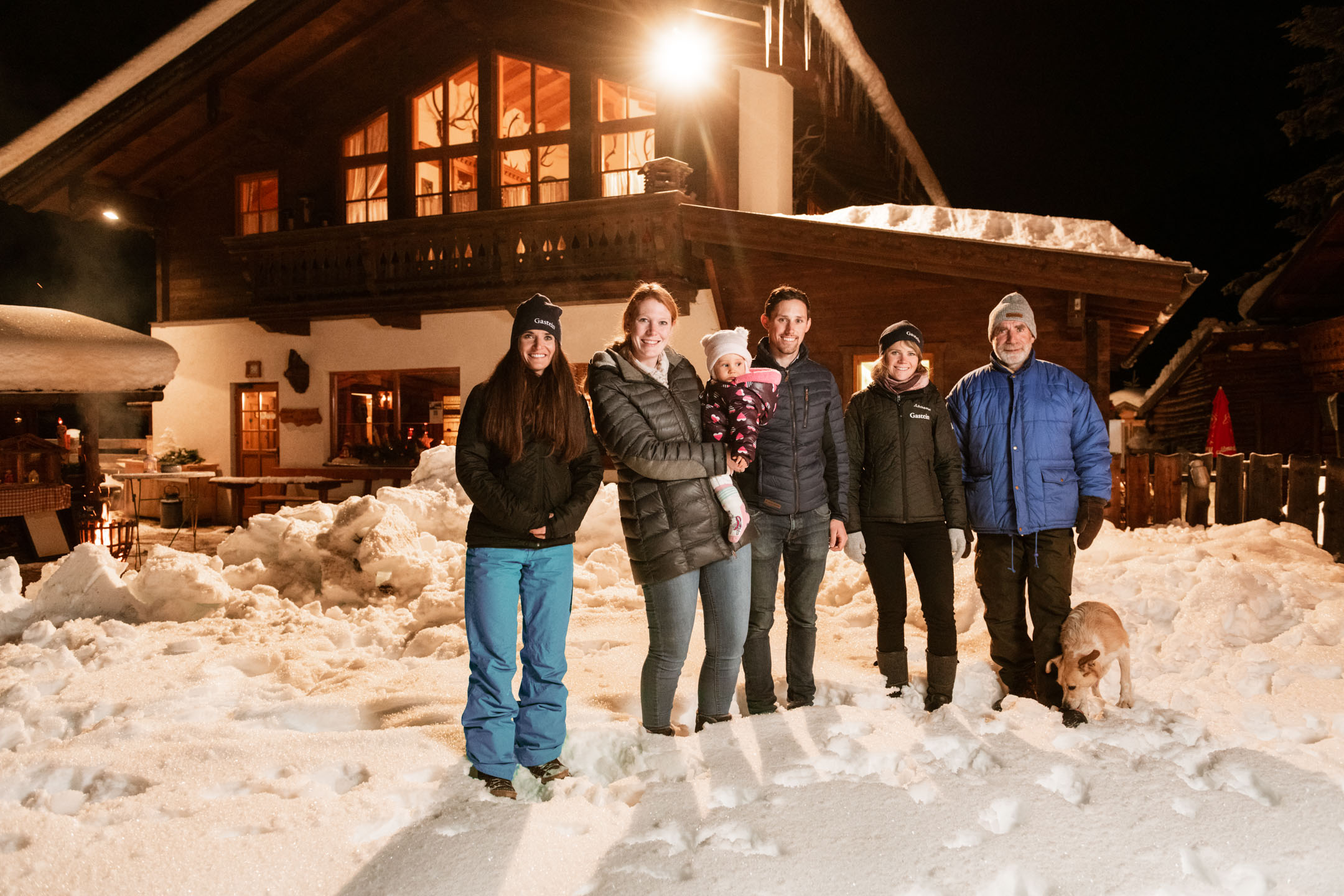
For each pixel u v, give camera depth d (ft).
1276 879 8.29
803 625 12.67
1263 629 15.96
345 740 11.22
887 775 10.32
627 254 40.81
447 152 49.11
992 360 13.51
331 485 49.75
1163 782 9.96
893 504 12.50
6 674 14.74
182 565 19.04
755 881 8.05
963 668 13.83
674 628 11.05
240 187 53.78
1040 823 9.09
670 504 10.93
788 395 12.06
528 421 10.32
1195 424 62.03
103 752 11.10
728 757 10.68
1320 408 48.19
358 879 8.21
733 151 43.98
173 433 53.47
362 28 47.62
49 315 27.68
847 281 37.35
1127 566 19.13
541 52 46.85
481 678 10.22
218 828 8.98
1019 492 12.81
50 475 29.32
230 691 13.94
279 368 50.78
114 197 51.78
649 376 11.00
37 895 7.82
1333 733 11.70
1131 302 34.14
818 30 45.55
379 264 46.16
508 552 10.33
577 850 8.73
